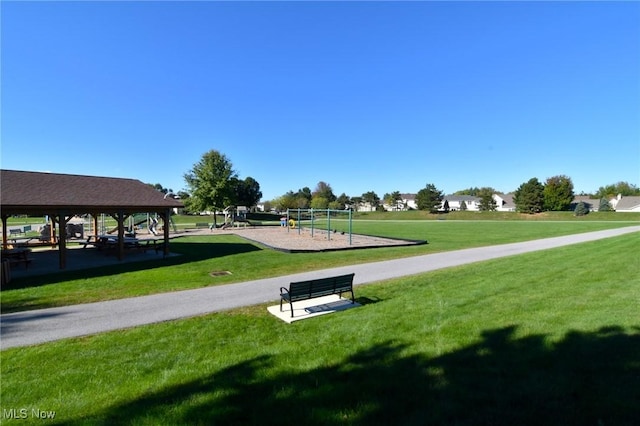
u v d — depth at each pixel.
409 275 12.55
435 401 4.06
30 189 15.49
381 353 5.47
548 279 10.73
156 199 19.14
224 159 45.06
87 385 4.84
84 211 16.27
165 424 3.80
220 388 4.55
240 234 33.50
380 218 77.31
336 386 4.48
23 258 16.73
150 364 5.46
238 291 10.56
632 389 4.17
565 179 78.06
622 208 82.19
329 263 15.77
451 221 63.25
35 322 7.77
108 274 13.58
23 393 4.67
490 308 7.71
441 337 6.03
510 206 103.56
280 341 6.33
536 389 4.24
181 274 13.42
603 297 8.37
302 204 90.25
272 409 4.02
